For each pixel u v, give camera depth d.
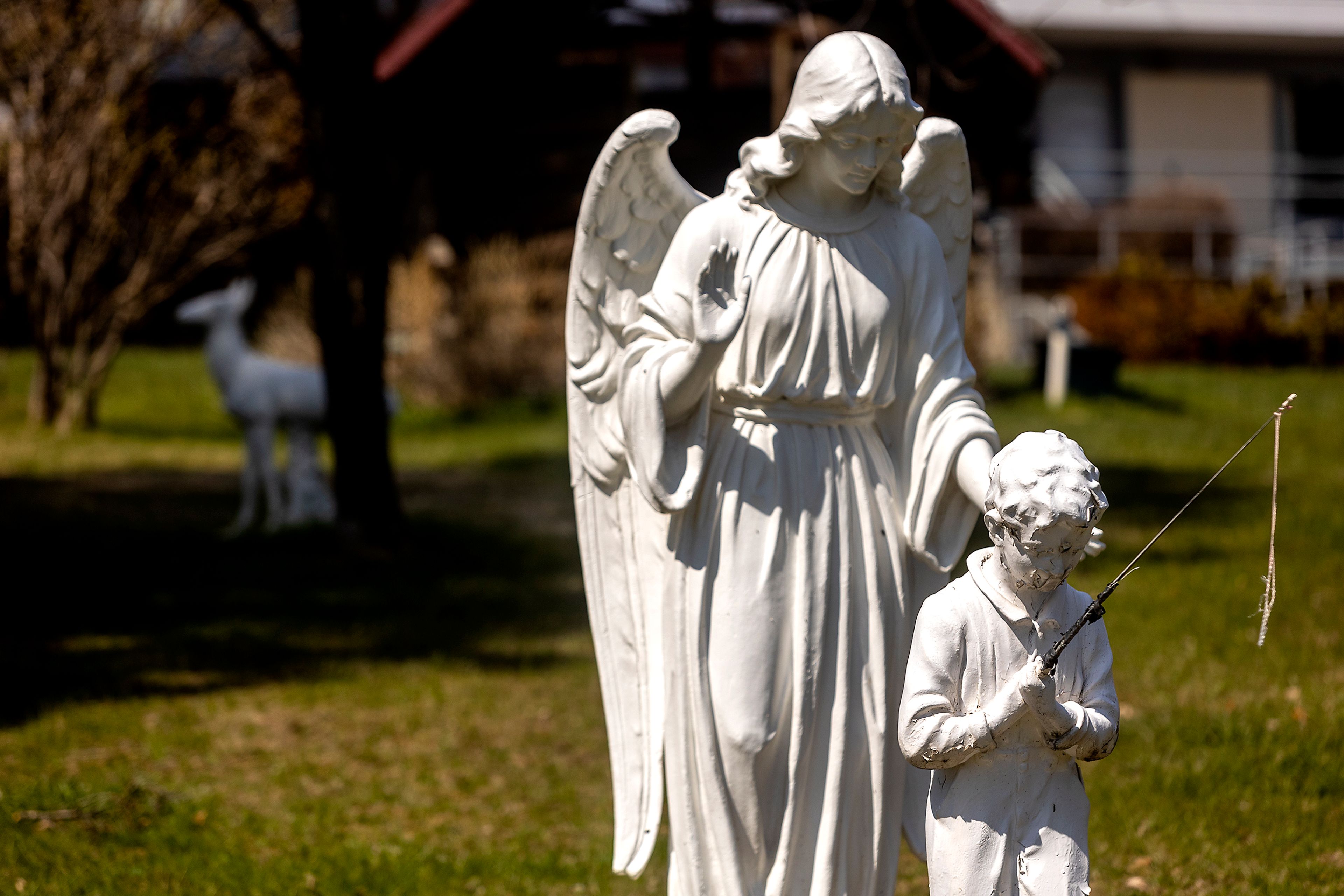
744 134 22.95
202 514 15.73
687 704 4.29
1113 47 33.22
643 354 4.28
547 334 23.64
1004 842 3.62
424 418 22.80
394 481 13.86
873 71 4.09
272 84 21.88
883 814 4.32
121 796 7.14
